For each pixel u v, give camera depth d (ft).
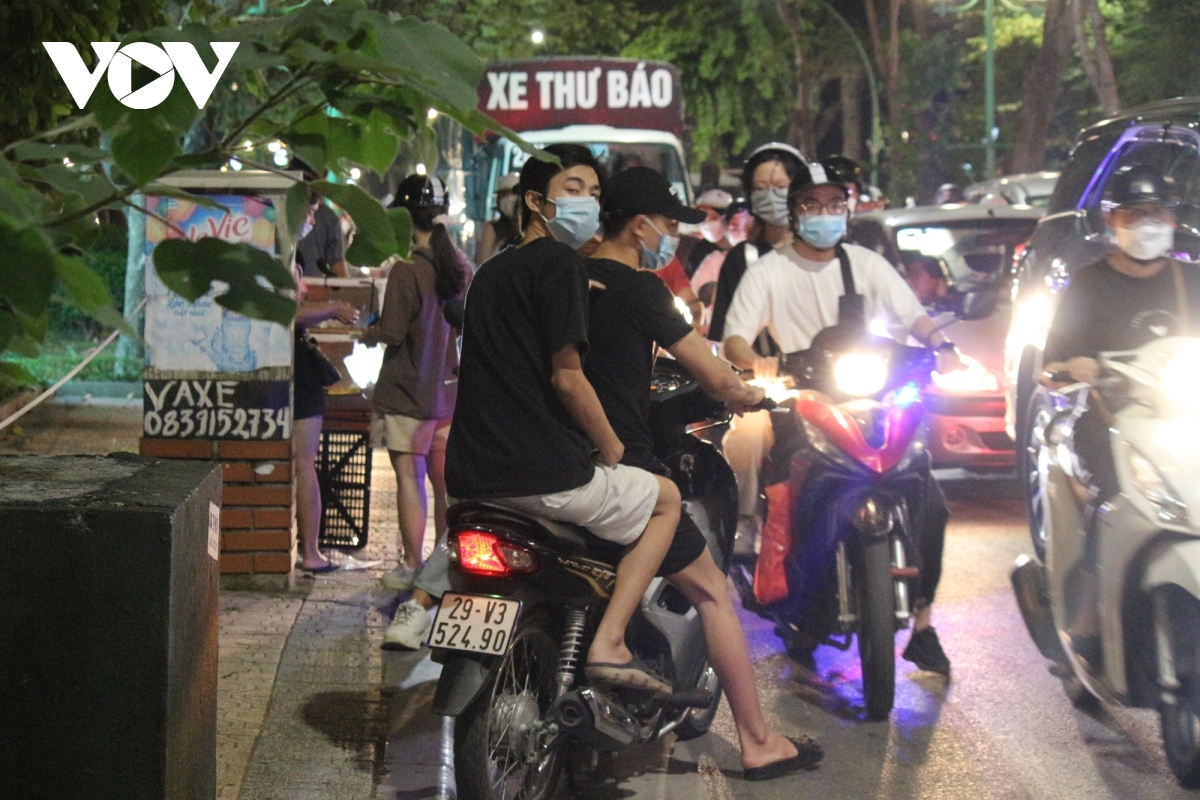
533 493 13.37
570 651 14.23
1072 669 17.95
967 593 24.30
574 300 13.48
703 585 15.07
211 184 19.30
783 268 19.72
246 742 15.35
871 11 115.75
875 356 17.10
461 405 13.85
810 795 15.42
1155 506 14.78
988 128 108.58
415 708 16.74
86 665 9.11
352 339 25.09
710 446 16.38
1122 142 23.54
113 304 6.51
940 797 15.37
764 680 19.69
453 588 13.98
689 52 127.24
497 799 13.65
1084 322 17.48
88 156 7.44
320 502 23.63
